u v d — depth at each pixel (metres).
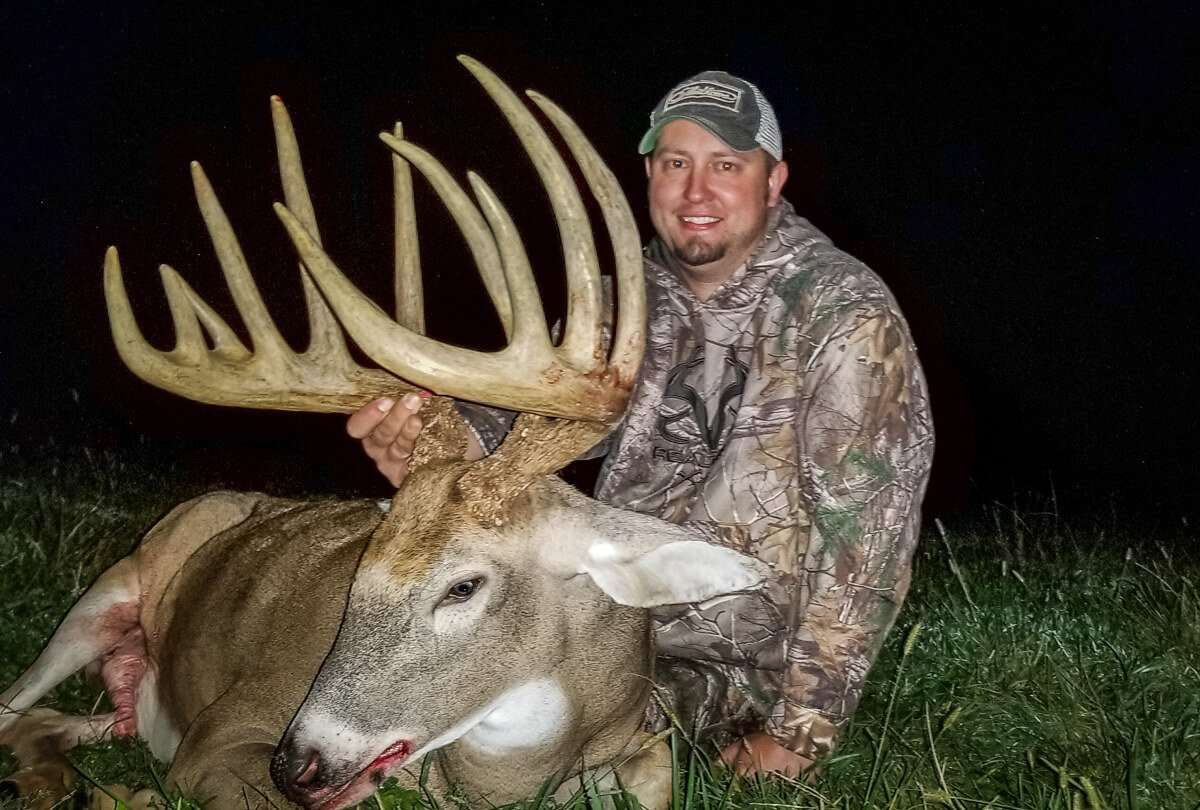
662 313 1.96
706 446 1.93
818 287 1.89
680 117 1.92
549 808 1.72
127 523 2.97
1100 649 2.25
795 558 1.89
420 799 1.71
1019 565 2.89
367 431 1.79
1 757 1.98
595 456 2.05
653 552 1.64
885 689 2.12
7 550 2.64
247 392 1.75
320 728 1.57
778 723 1.81
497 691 1.65
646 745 1.83
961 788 1.76
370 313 1.52
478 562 1.61
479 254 1.67
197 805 1.70
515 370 1.57
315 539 2.01
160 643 2.18
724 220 1.91
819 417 1.84
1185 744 1.86
